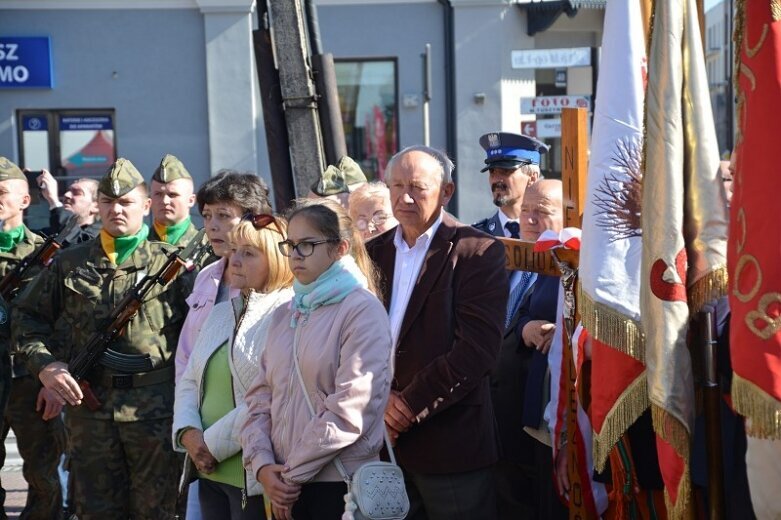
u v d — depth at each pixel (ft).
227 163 49.03
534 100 37.06
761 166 9.30
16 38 48.26
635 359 11.21
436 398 12.64
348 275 11.46
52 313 16.05
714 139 11.11
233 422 12.34
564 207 13.25
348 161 19.99
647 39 11.29
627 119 11.80
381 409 11.18
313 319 11.43
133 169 16.21
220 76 48.67
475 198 49.96
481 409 13.06
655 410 10.72
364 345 11.09
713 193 10.98
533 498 15.29
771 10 9.33
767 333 9.16
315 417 11.03
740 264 9.44
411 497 13.42
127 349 15.48
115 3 48.32
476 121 49.60
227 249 14.14
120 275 15.75
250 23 48.47
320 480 11.12
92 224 24.18
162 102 48.96
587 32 51.96
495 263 13.08
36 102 48.73
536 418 14.11
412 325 13.14
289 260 11.58
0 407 16.78
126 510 15.72
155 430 15.47
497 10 49.08
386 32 49.37
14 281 19.31
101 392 15.48
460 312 12.92
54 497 19.10
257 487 11.71
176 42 48.70
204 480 13.23
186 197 19.26
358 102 49.80
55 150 49.06
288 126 19.67
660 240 10.86
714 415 10.66
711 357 10.70
